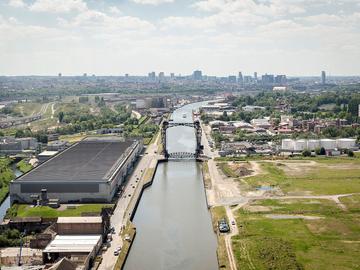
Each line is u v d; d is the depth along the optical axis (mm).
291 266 193250
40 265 199500
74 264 187750
